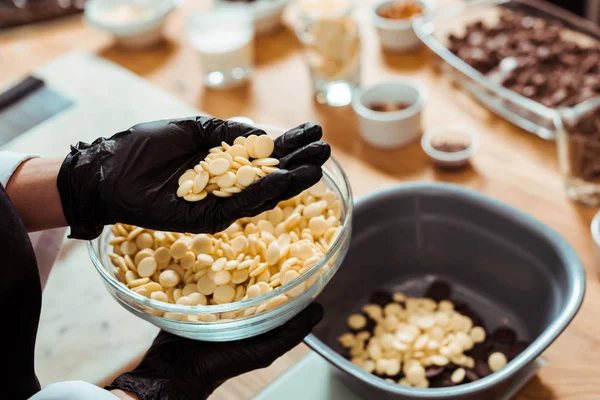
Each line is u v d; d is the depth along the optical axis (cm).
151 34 131
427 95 117
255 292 74
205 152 78
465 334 89
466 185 103
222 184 73
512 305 93
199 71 126
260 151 75
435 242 96
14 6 141
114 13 132
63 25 142
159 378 78
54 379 89
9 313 75
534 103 107
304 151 73
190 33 122
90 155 75
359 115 108
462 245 94
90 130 116
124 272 78
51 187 77
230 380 88
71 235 77
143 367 80
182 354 80
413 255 97
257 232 79
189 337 76
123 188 74
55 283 98
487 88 111
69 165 75
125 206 74
